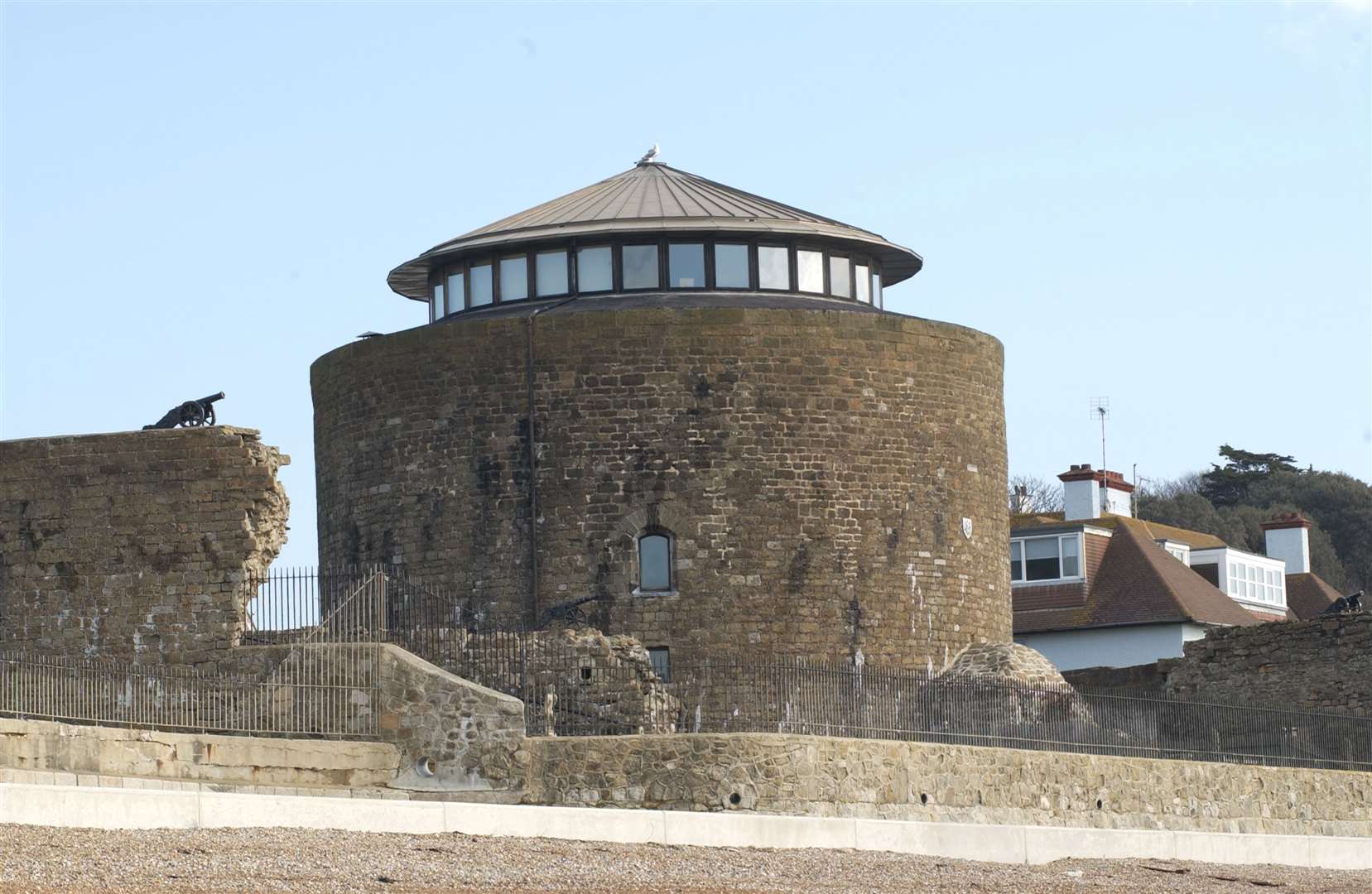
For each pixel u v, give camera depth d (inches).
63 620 1959.9
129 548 1953.7
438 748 1777.8
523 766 1768.0
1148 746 2133.4
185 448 1955.0
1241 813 2156.7
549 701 1883.6
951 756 1889.8
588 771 1761.8
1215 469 5826.8
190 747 1684.3
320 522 2455.7
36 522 1973.4
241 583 1934.1
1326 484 5610.2
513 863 1352.1
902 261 2551.7
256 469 1948.8
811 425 2300.7
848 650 2282.2
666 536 2279.8
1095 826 2004.2
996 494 2434.8
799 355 2304.4
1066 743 2050.9
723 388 2288.4
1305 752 2300.7
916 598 2324.1
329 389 2433.6
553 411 2293.3
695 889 1315.2
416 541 2330.2
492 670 1925.4
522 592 2282.2
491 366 2311.8
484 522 2299.5
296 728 1787.6
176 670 1830.7
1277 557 3993.6
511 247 2410.2
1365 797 2322.8
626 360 2290.8
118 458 1966.0
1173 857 1817.2
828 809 1779.0
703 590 2260.1
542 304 2399.1
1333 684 2469.2
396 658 1793.8
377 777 1770.4
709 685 1984.5
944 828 1660.9
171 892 1135.6
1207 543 3634.4
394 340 2362.2
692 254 2394.2
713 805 1743.4
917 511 2337.6
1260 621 3267.7
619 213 2411.4
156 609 1940.2
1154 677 2628.0
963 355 2394.2
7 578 1975.9
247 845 1302.9
